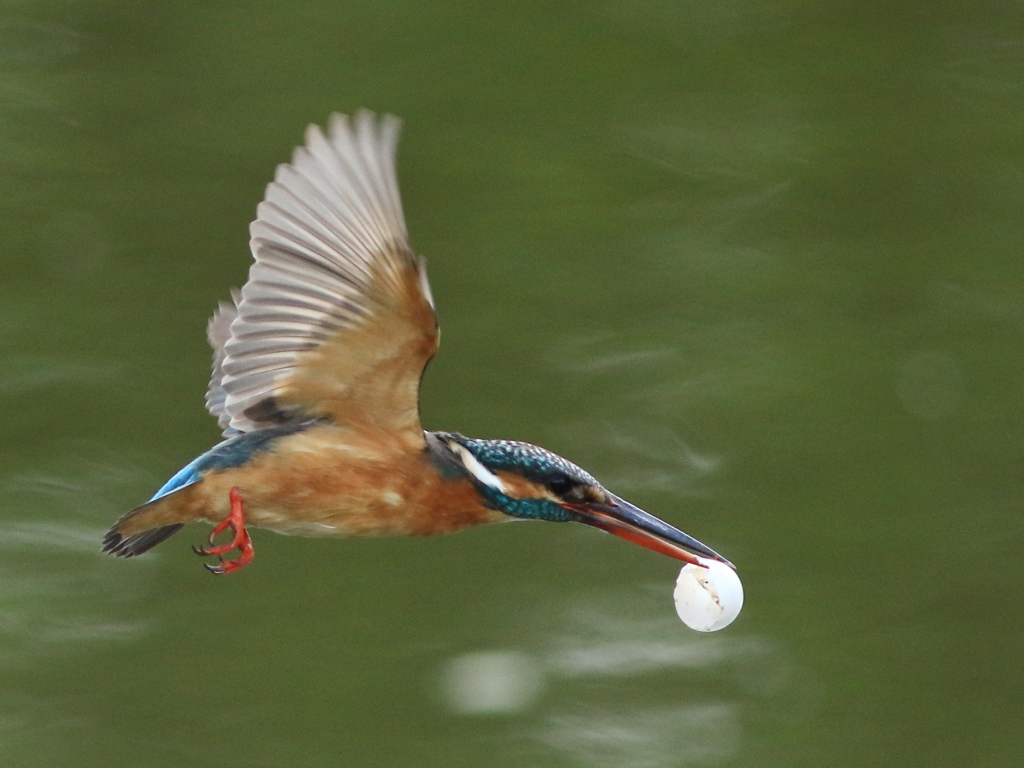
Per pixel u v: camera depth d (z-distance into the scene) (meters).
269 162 15.02
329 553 12.76
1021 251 14.94
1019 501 13.09
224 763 11.25
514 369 13.70
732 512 12.93
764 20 17.38
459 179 15.23
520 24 16.92
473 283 14.33
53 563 12.25
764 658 12.20
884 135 15.91
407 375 7.38
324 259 6.94
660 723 11.71
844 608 12.51
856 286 14.60
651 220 14.97
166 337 13.72
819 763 11.54
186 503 7.52
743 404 13.54
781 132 15.96
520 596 12.52
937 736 11.76
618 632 12.27
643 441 13.23
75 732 11.36
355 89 15.94
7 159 15.02
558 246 14.67
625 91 16.34
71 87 15.86
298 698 11.71
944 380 13.92
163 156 15.12
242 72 16.11
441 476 7.80
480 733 11.43
